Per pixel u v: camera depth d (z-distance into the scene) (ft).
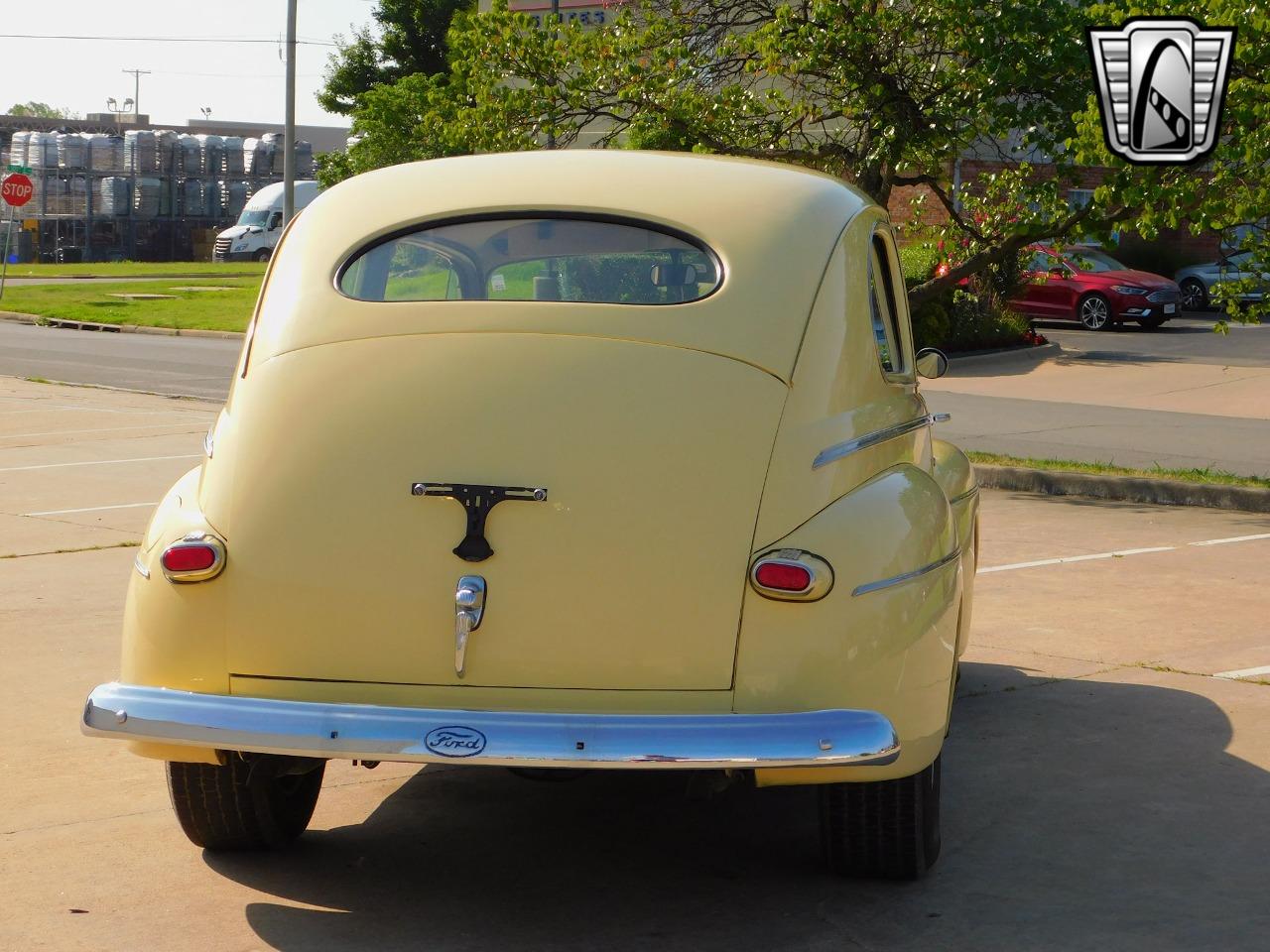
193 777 14.11
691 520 12.49
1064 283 92.68
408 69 168.04
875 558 12.61
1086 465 41.16
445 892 14.08
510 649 12.41
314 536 12.70
